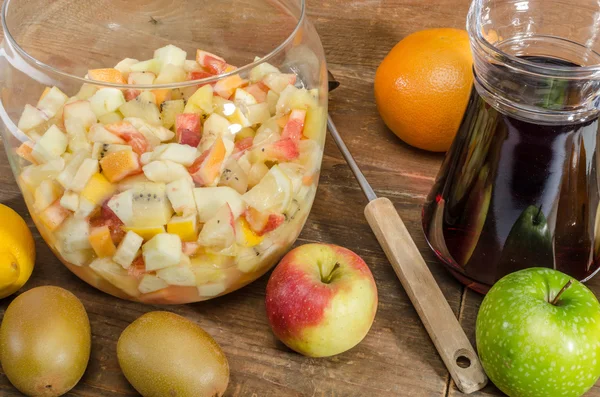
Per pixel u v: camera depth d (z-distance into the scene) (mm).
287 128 792
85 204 757
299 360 827
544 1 841
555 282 781
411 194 953
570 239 814
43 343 764
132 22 979
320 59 850
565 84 757
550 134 775
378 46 1090
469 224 826
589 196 800
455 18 1063
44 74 780
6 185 958
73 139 770
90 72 853
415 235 916
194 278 795
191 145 765
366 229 925
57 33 924
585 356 754
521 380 768
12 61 799
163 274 785
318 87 835
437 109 945
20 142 786
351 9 1076
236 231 776
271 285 814
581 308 764
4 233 835
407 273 857
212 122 771
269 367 822
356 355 830
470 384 801
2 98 808
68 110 772
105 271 795
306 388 809
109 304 861
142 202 750
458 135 843
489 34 854
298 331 797
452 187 839
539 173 786
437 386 811
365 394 806
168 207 755
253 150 779
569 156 781
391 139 1011
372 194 917
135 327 771
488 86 791
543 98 765
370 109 1044
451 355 814
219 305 863
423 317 839
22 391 782
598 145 790
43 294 792
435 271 887
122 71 878
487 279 840
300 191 813
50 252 904
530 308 759
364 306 801
